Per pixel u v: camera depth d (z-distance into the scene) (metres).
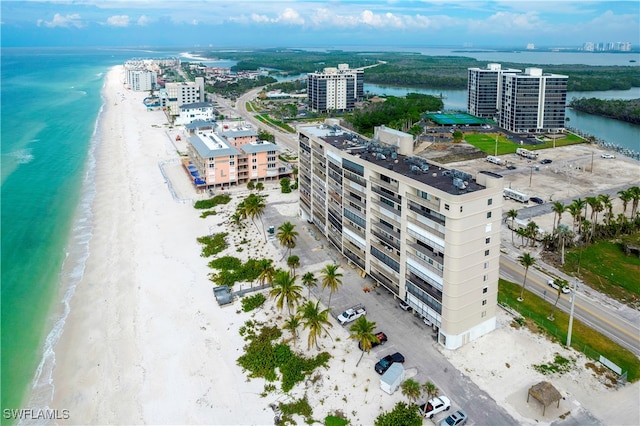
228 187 195.00
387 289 112.12
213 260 131.38
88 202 183.62
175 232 151.62
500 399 80.25
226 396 82.31
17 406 83.19
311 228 152.88
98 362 92.81
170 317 105.69
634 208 148.50
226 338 97.88
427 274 95.25
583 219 143.12
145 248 140.38
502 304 108.88
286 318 104.06
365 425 75.44
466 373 86.50
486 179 91.31
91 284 122.12
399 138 119.75
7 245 146.00
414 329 99.75
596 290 116.00
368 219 112.88
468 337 94.69
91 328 103.75
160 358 92.62
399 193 99.44
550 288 116.75
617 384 83.75
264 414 78.19
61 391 86.31
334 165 126.19
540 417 76.31
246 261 130.62
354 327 88.00
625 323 102.38
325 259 131.38
